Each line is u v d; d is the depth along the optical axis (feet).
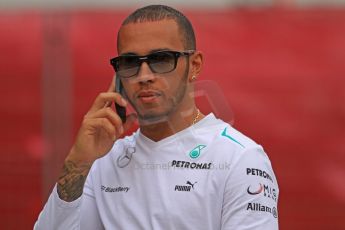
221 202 24.38
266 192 24.36
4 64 58.90
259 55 57.52
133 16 25.30
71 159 25.14
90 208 26.55
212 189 24.36
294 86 57.41
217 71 57.47
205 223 24.27
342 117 57.31
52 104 58.80
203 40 57.67
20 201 58.95
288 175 57.52
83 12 58.90
